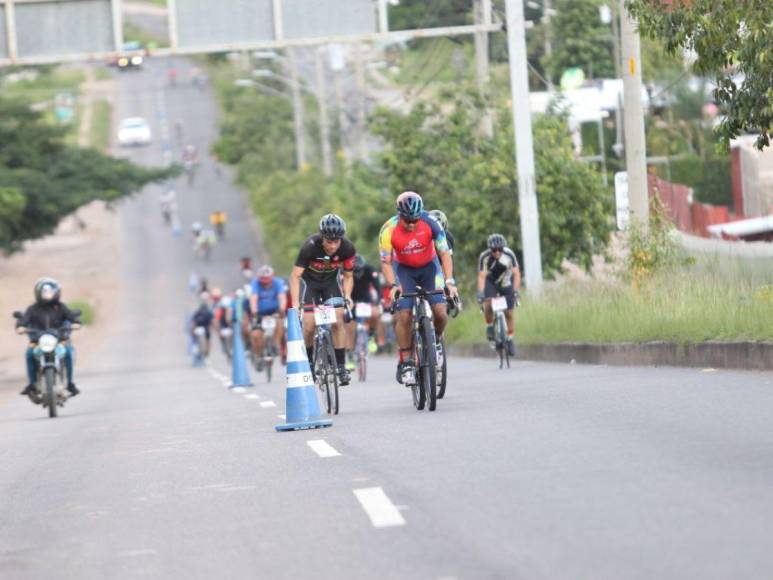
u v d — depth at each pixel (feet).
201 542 75.25
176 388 286.66
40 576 70.08
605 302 238.89
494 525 71.46
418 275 140.26
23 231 467.52
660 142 418.51
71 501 96.78
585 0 477.36
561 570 60.13
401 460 99.81
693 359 175.11
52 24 290.97
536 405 135.74
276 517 80.69
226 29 289.53
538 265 299.38
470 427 118.73
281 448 116.16
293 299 146.41
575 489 80.33
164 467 111.75
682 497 75.00
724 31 163.63
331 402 147.43
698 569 58.34
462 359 304.30
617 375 173.17
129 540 78.28
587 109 434.71
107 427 169.37
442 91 392.88
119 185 477.36
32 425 187.32
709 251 238.89
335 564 65.72
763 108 162.81
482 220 361.30
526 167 298.76
